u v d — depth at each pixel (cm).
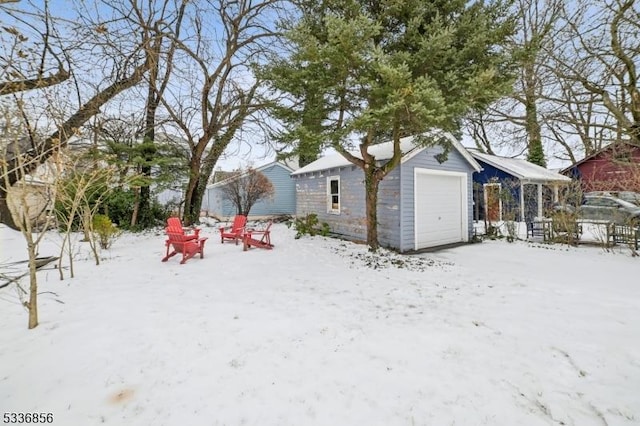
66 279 564
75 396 241
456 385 255
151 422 216
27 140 562
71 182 595
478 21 612
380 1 650
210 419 218
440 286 532
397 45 666
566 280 566
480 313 407
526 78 888
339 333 348
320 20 695
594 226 1047
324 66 636
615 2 773
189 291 497
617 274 607
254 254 801
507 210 1177
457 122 745
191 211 1518
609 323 369
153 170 1367
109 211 1312
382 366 282
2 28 443
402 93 542
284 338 336
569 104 888
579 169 1572
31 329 352
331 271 636
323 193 1205
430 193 946
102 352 303
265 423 215
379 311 416
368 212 850
